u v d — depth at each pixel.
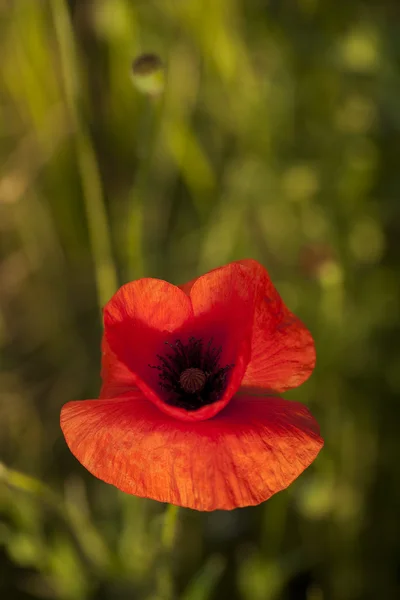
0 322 0.57
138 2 0.57
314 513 0.51
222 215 0.56
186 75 0.57
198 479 0.36
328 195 0.56
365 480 0.55
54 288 0.61
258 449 0.37
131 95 0.58
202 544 0.55
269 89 0.57
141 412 0.38
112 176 0.62
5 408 0.57
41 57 0.57
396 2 0.59
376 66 0.54
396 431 0.56
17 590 0.54
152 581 0.49
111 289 0.46
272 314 0.38
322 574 0.55
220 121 0.59
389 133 0.57
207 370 0.40
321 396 0.54
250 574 0.51
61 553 0.49
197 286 0.38
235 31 0.57
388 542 0.55
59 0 0.43
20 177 0.55
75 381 0.60
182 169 0.58
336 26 0.58
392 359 0.56
